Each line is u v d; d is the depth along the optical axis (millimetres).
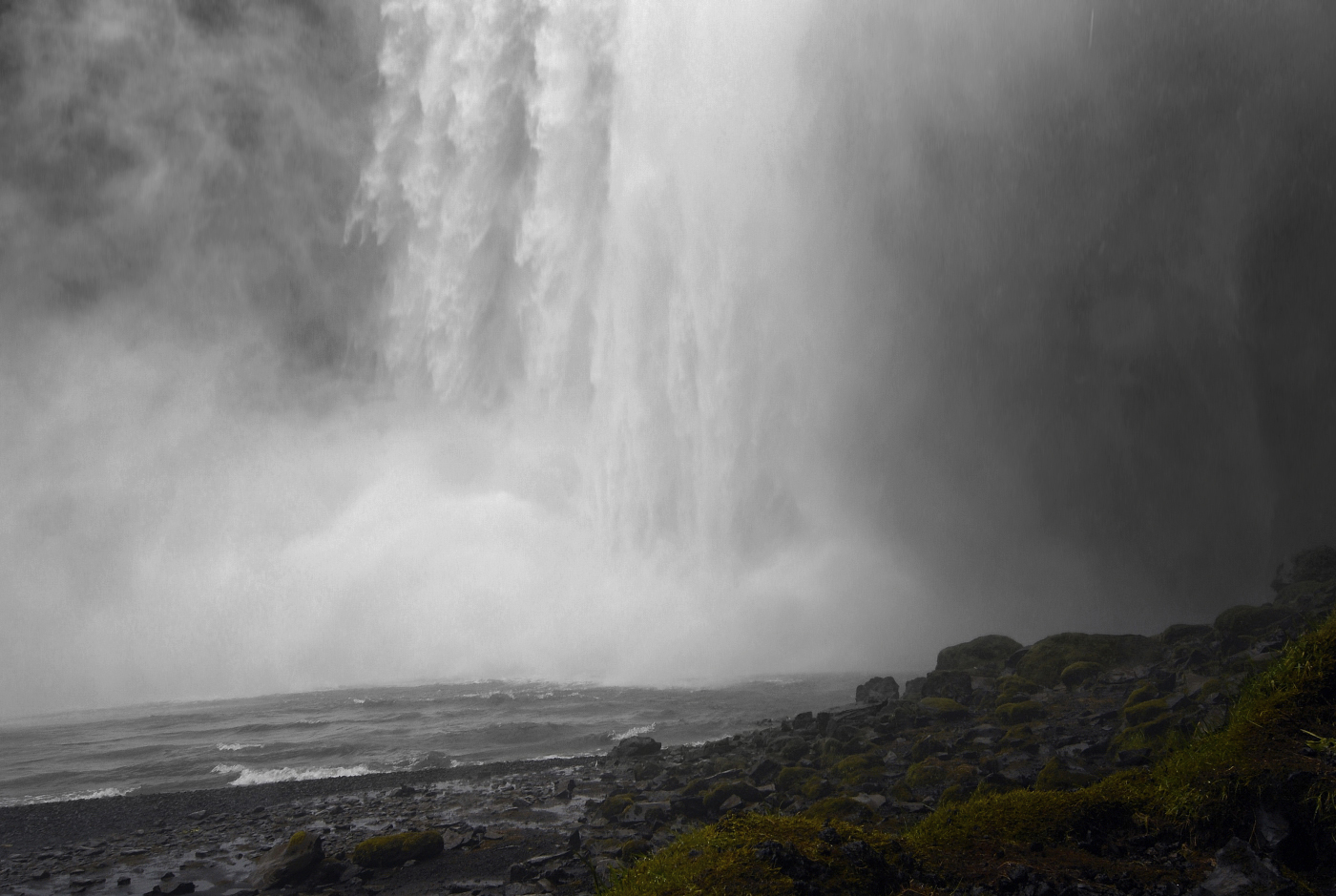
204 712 22078
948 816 5707
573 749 15000
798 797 9375
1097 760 8625
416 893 7418
